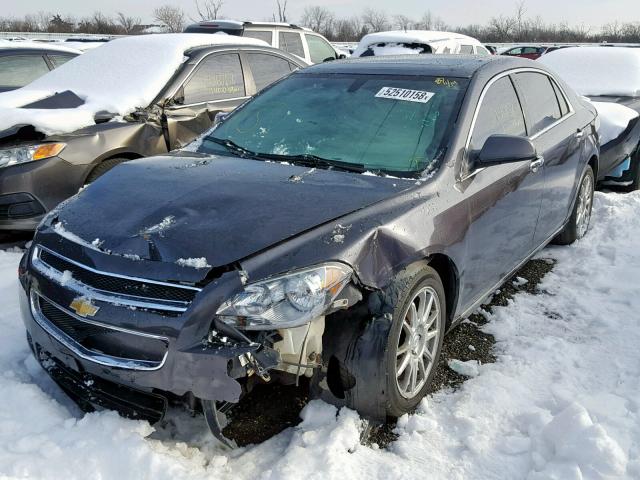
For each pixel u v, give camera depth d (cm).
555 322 382
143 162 336
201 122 581
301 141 342
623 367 323
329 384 268
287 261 236
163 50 608
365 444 262
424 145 321
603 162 629
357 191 283
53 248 268
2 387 279
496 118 363
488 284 356
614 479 234
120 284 239
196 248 237
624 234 533
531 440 262
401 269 267
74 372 263
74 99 549
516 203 367
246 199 269
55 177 481
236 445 259
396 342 262
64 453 235
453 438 269
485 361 337
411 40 1111
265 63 675
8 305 381
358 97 363
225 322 225
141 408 246
